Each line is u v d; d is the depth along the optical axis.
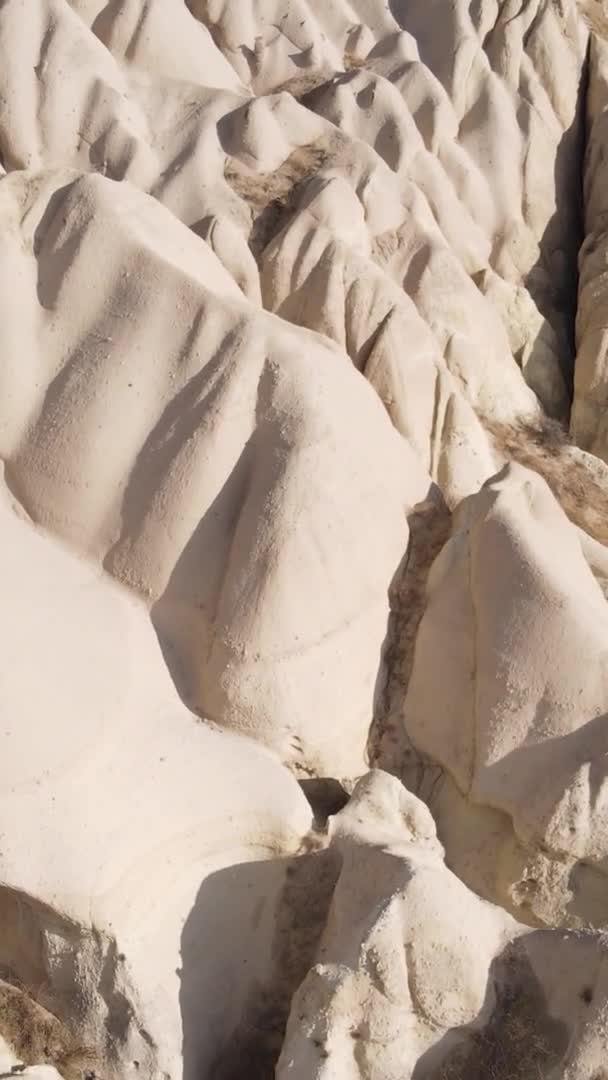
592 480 12.23
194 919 6.95
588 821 7.41
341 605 7.95
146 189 12.16
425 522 8.73
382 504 8.40
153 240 8.64
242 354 8.05
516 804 7.59
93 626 7.50
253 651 7.64
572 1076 6.11
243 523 7.81
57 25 12.57
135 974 6.57
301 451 7.84
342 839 7.22
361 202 12.49
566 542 8.52
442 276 12.46
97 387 8.11
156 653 7.77
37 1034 6.61
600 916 7.45
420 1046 6.42
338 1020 6.36
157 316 8.21
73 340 8.34
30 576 7.54
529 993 6.48
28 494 8.13
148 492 7.94
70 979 6.66
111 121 12.32
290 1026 6.54
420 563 8.56
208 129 12.62
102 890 6.47
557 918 7.52
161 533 7.88
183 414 8.00
